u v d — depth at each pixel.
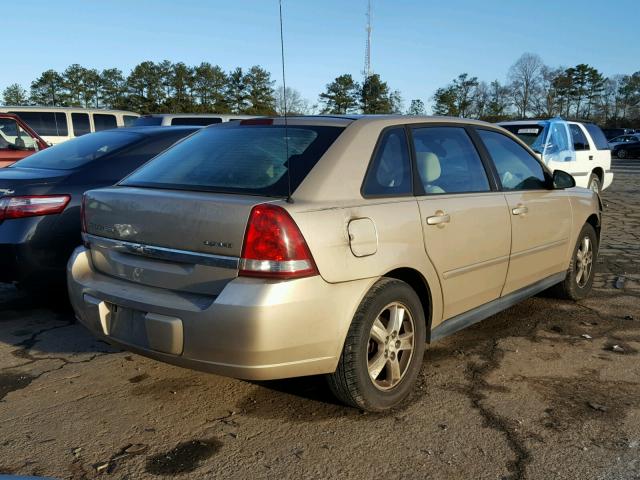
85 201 3.56
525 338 4.47
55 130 17.67
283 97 3.12
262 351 2.74
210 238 2.87
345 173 3.16
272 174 3.14
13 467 2.74
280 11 2.94
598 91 84.75
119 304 3.13
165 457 2.84
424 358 4.07
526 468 2.75
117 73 63.50
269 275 2.76
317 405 3.38
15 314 5.05
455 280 3.70
